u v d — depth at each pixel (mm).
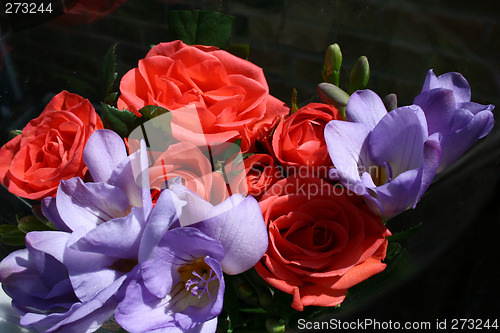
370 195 311
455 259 600
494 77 387
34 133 328
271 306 329
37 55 372
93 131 319
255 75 347
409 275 399
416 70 385
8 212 361
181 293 309
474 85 385
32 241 299
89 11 382
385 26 393
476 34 496
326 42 394
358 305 375
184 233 291
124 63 376
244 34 394
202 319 298
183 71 337
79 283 294
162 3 388
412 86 383
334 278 310
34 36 376
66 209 300
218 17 383
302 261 311
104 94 355
